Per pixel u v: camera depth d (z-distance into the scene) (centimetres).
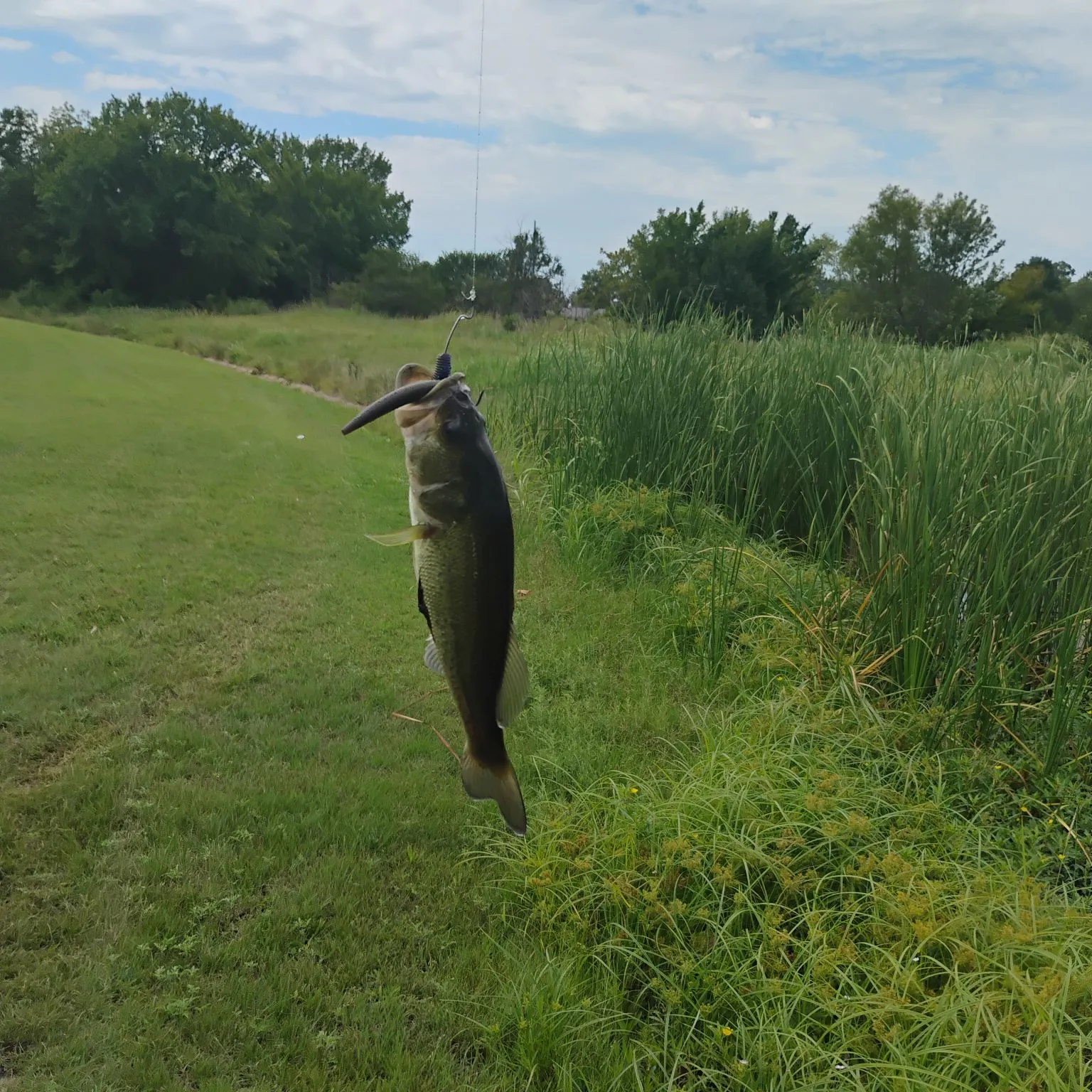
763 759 463
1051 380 664
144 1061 328
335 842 457
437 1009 360
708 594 698
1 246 5297
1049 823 455
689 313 1019
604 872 402
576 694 625
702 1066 331
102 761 509
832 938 369
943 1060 301
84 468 1113
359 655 675
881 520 591
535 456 1050
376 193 6238
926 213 2608
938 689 536
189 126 5609
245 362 2542
